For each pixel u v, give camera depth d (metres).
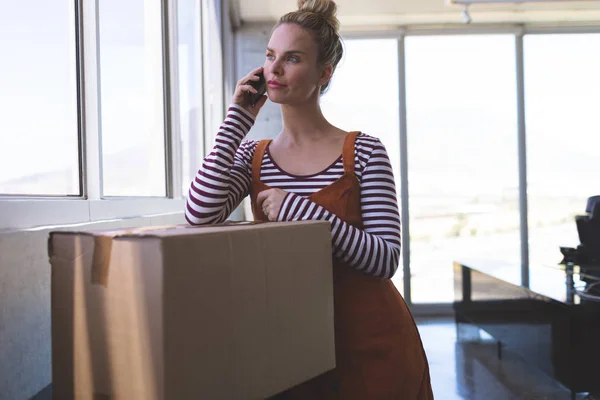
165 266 0.60
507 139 5.56
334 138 1.09
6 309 0.81
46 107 1.23
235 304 0.69
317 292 0.85
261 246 0.74
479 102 5.56
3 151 1.01
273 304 0.75
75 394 0.67
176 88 2.66
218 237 0.67
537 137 5.55
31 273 0.89
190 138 3.30
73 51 1.41
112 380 0.64
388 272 0.99
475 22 5.42
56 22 1.29
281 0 4.78
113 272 0.64
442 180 5.57
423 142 5.57
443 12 5.11
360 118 5.55
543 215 5.55
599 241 4.02
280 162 1.08
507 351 4.15
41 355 0.92
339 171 1.04
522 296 3.26
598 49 5.53
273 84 1.03
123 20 1.88
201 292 0.64
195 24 3.56
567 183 5.54
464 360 3.92
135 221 1.52
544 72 5.55
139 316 0.62
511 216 5.55
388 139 5.56
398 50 5.53
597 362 2.66
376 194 1.03
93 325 0.66
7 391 0.80
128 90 1.95
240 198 1.10
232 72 5.38
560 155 5.55
